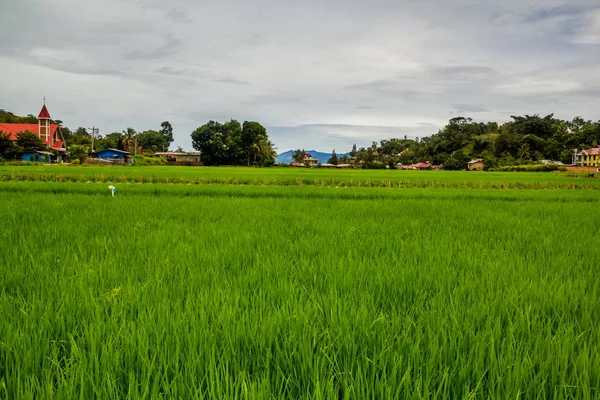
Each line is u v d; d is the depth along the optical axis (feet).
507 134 381.40
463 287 12.53
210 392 6.30
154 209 36.40
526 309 10.22
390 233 24.23
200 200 46.78
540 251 19.34
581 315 10.52
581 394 6.59
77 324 9.39
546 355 7.84
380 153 456.04
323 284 13.10
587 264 16.43
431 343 8.05
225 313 9.62
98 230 23.99
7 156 214.69
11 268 14.47
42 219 28.50
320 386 6.57
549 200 58.29
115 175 111.65
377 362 7.47
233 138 341.62
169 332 8.74
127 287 11.89
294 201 47.73
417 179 127.85
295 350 7.78
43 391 6.38
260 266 15.07
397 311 10.56
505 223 30.09
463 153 411.54
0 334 8.59
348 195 59.62
